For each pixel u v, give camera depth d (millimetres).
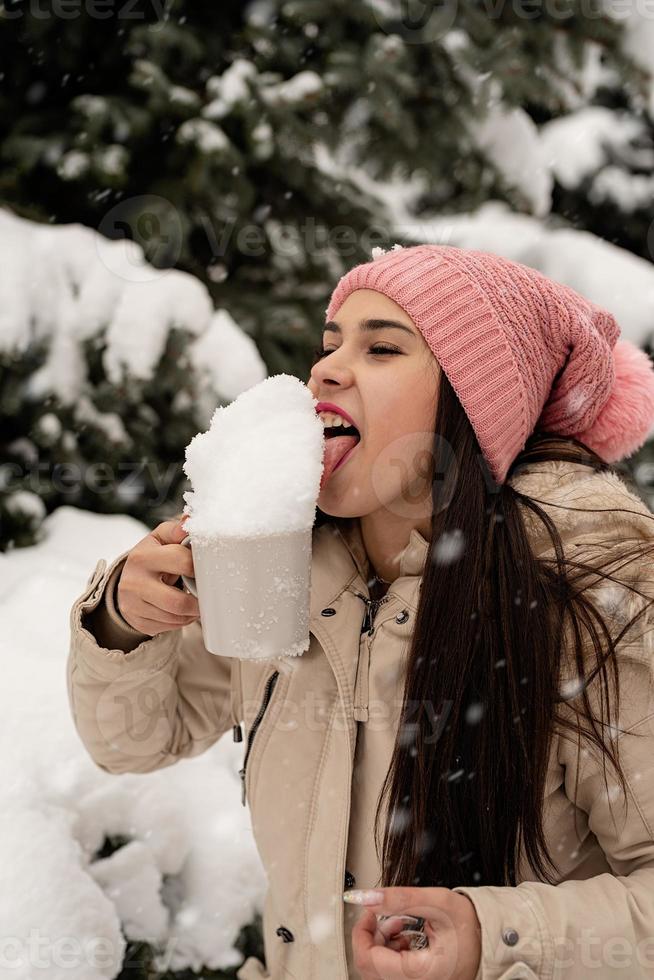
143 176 2482
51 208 2531
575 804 930
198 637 1190
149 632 962
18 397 1995
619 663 876
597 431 1143
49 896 1063
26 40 2322
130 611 942
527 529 975
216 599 814
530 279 1041
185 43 2369
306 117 2580
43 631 1552
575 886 826
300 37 2545
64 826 1173
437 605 936
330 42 2535
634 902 810
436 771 913
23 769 1219
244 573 796
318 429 853
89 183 2387
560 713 904
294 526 804
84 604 997
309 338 2621
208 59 2529
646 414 1137
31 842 1108
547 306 1037
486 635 921
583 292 3070
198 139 2342
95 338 2025
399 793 921
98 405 2068
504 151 3033
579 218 3926
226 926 1325
